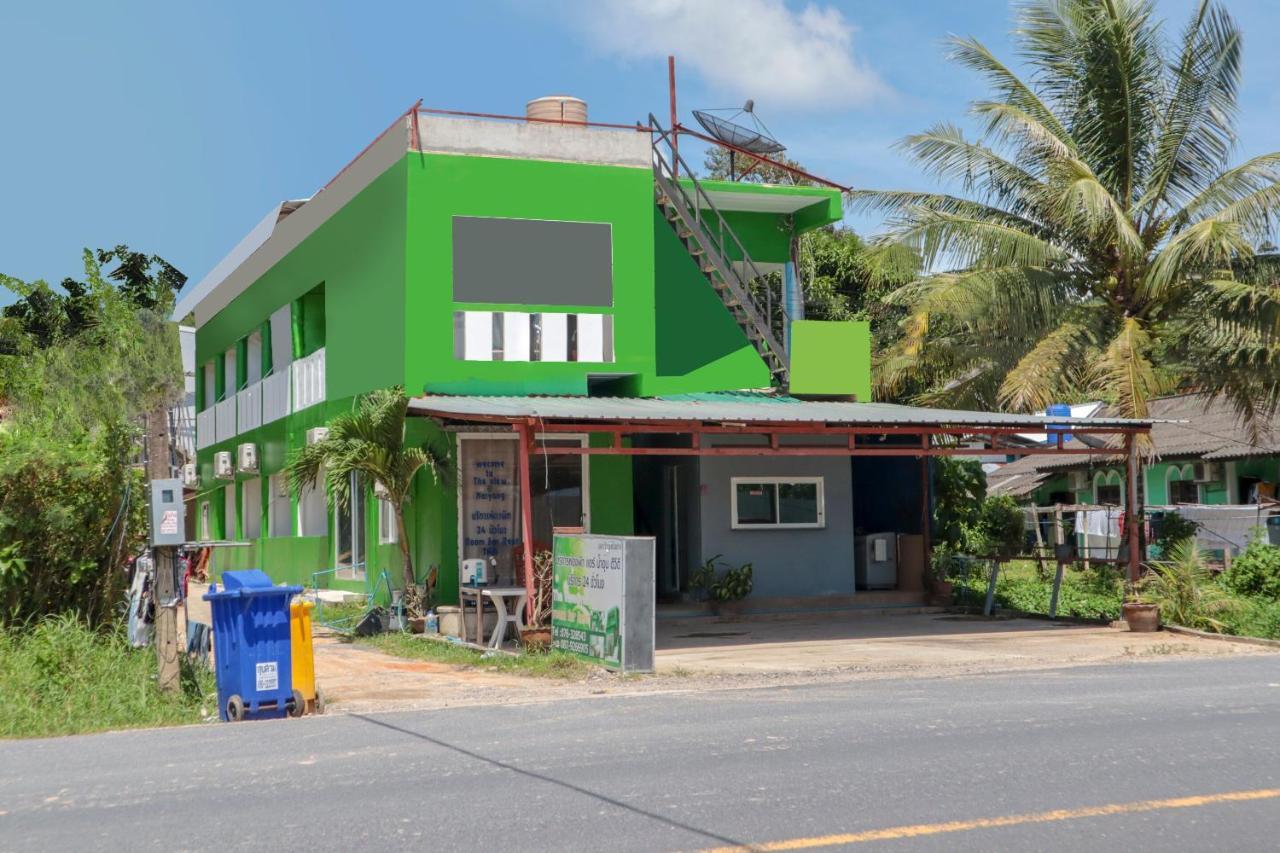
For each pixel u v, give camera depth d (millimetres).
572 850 5758
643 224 19234
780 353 20516
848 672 13156
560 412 14703
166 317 35406
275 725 9930
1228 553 23484
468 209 18422
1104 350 23812
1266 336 22828
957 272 25109
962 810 6422
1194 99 24281
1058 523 26172
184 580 12320
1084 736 8531
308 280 22656
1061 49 24984
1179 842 5836
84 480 12633
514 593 15547
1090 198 21969
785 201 21906
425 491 17906
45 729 9969
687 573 19859
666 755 8047
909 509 21250
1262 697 10484
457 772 7621
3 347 36281
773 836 5953
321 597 20375
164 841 6078
